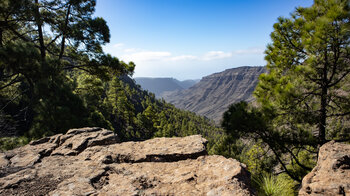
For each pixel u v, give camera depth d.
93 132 7.52
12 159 5.20
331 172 3.36
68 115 9.77
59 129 9.56
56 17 14.62
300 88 8.06
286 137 7.87
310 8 7.94
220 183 3.40
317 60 7.75
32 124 9.90
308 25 7.48
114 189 3.41
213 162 4.46
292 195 4.82
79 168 4.46
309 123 8.12
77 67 15.82
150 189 3.40
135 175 4.05
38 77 10.38
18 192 3.36
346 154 3.65
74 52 16.11
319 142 7.98
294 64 9.22
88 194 3.23
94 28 15.03
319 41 6.80
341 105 8.09
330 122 8.77
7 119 10.86
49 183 3.68
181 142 5.95
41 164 4.83
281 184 5.05
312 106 8.58
